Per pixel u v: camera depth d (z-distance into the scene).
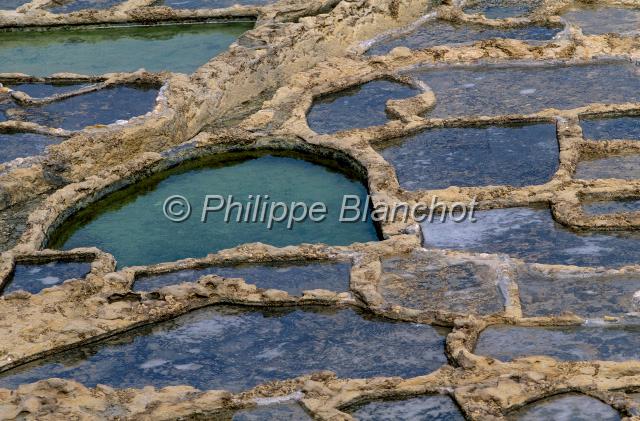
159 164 20.03
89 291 15.95
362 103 22.08
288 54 23.73
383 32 25.53
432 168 19.44
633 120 20.66
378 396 13.64
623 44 23.56
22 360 14.65
